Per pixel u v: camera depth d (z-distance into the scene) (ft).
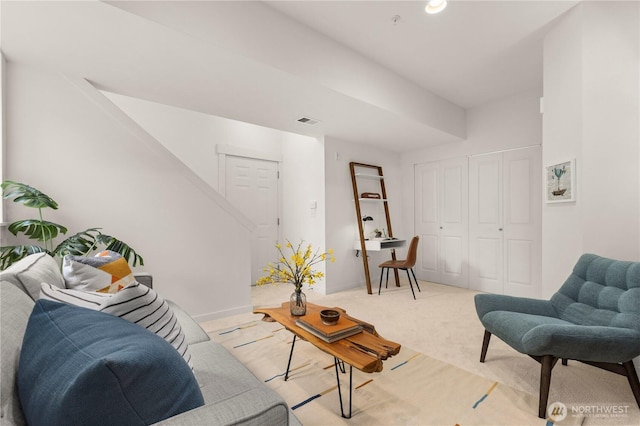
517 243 12.42
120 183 8.14
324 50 8.17
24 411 2.12
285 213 16.40
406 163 16.49
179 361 2.36
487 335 6.76
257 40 6.86
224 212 9.89
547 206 8.11
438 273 15.12
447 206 14.73
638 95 6.97
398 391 5.68
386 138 13.76
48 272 4.40
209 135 14.49
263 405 2.23
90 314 2.53
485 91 12.00
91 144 7.77
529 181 12.07
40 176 7.16
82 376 1.77
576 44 7.16
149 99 9.02
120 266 5.60
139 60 6.82
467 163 13.94
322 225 13.70
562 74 7.61
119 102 12.59
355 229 14.56
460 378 6.13
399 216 16.58
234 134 15.21
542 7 7.20
